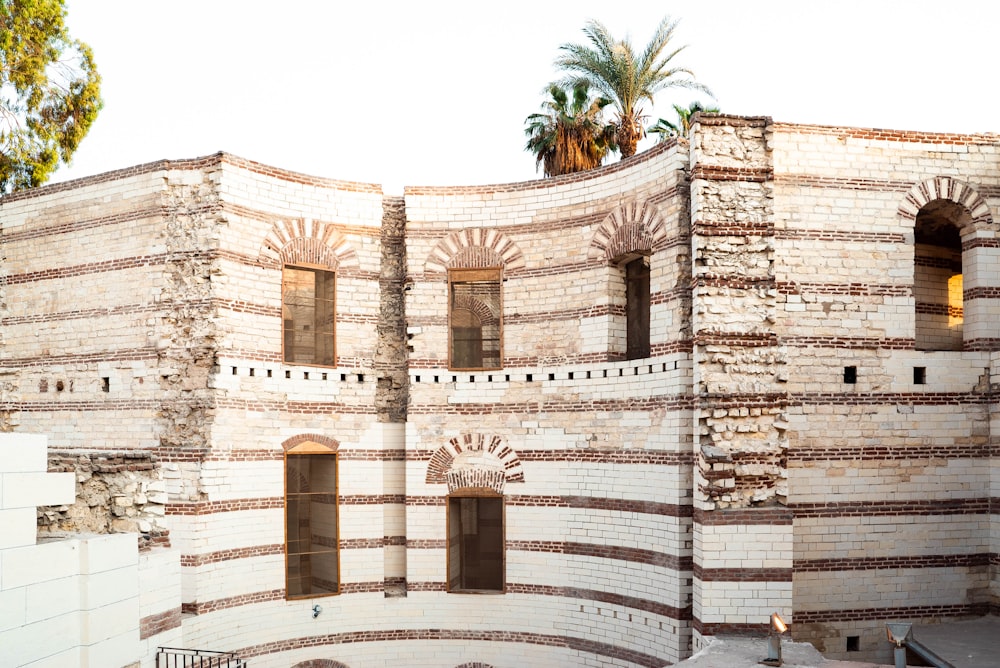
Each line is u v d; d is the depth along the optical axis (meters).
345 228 22.25
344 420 21.88
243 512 19.98
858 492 18.53
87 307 21.39
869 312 18.84
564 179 21.42
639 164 19.95
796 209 18.78
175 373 20.02
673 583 18.20
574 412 20.77
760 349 17.88
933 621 18.58
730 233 18.06
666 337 18.91
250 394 20.33
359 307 22.31
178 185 20.53
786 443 17.61
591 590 20.12
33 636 12.41
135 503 15.41
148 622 14.74
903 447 18.77
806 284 18.69
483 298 22.42
